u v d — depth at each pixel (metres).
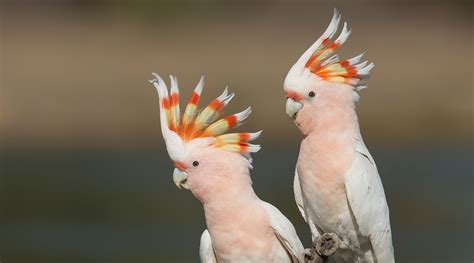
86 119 26.95
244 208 8.75
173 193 20.53
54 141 25.58
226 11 38.25
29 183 21.61
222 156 8.79
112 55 33.16
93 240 17.42
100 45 34.62
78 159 23.98
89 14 39.06
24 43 34.75
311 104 9.23
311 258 8.68
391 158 23.28
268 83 28.56
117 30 36.75
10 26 37.09
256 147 8.78
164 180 21.69
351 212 9.31
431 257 16.00
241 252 8.78
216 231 8.85
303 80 9.21
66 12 39.50
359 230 9.33
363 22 36.53
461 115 26.50
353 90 9.30
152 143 25.31
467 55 31.72
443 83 28.48
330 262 9.80
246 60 31.73
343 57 31.47
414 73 29.75
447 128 25.92
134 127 26.47
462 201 18.89
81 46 34.56
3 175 22.22
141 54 33.34
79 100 28.23
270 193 19.36
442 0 37.25
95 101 28.03
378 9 38.06
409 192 19.75
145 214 19.05
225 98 8.94
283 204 18.55
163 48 34.03
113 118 26.92
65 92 28.88
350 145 9.24
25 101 27.91
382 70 30.00
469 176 21.06
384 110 26.73
